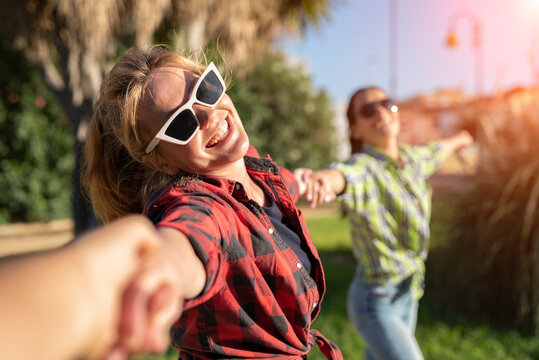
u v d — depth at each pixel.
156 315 0.43
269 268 1.13
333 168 2.27
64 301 0.39
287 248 1.20
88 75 4.85
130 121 1.15
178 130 1.13
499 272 4.36
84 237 0.46
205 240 0.81
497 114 5.04
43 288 0.39
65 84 5.06
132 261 0.46
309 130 14.26
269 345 1.13
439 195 5.05
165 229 0.77
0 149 10.34
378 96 2.57
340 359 1.57
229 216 1.05
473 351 3.62
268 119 13.59
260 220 1.18
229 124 1.23
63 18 4.96
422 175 2.73
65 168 10.78
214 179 1.19
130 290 0.43
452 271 4.69
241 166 1.32
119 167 1.35
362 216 2.32
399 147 2.74
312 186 2.06
